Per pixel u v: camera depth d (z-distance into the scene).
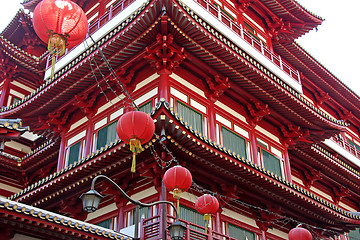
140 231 18.33
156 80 22.83
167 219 18.59
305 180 33.66
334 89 39.31
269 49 33.38
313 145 31.23
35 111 27.34
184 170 16.06
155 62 22.61
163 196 19.17
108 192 21.16
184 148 18.72
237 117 26.05
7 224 15.56
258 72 24.20
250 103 26.78
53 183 21.31
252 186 22.14
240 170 20.52
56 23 10.52
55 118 27.50
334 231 28.39
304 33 35.53
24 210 15.30
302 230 20.14
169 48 21.89
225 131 24.56
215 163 19.95
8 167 32.34
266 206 24.27
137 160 19.77
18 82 38.19
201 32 21.38
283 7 32.81
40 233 16.42
